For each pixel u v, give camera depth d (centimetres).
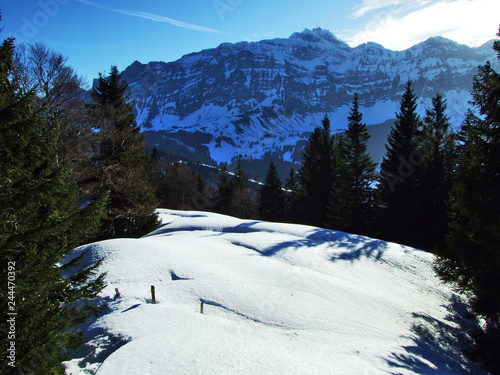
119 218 2788
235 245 2298
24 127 494
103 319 1122
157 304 1244
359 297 1609
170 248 1948
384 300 1636
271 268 1795
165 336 985
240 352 927
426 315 1583
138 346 916
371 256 2244
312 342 1119
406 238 3142
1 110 464
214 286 1459
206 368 822
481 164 1238
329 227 4012
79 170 2062
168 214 3966
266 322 1243
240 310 1300
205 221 3105
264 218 5950
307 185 4612
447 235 1415
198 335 1009
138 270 1595
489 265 1221
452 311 1698
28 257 543
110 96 2717
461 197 1245
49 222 575
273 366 862
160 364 830
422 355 1170
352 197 3866
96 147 2252
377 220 3625
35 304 571
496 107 1182
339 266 2023
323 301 1487
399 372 941
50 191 550
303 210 4616
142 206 2656
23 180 520
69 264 714
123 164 2575
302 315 1327
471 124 1274
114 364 827
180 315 1152
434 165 3048
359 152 3903
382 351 1111
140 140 2866
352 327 1307
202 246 2155
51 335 579
